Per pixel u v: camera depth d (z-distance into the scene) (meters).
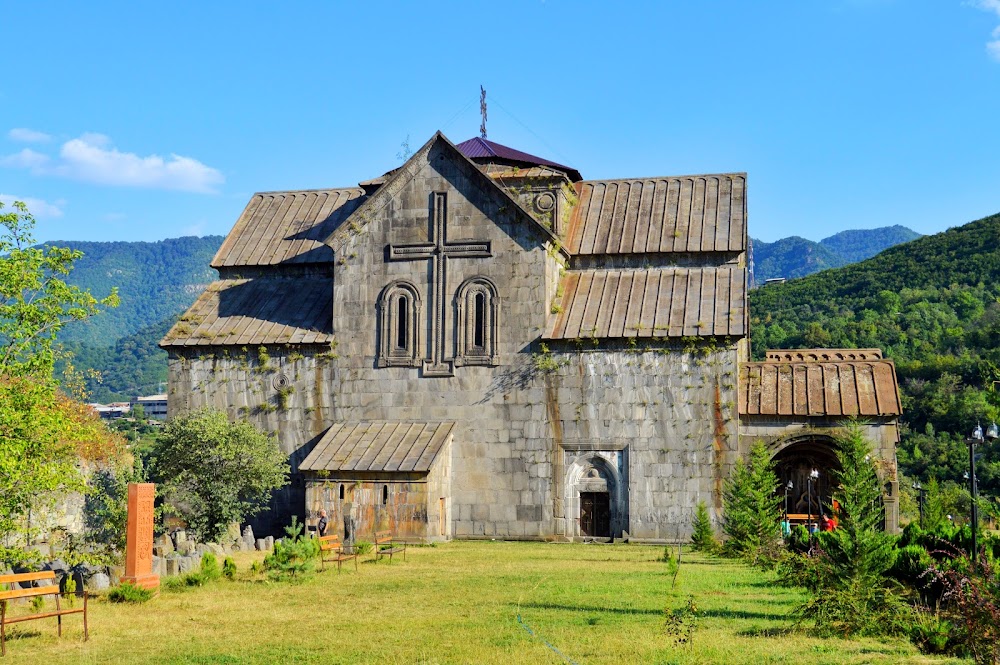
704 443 42.31
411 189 46.12
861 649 18.06
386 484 42.53
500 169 49.72
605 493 43.25
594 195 50.41
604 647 18.02
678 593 23.50
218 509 39.91
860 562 21.19
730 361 42.50
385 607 23.39
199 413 42.84
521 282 44.62
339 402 46.06
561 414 43.72
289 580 27.97
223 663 17.80
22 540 27.86
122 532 30.83
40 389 26.00
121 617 22.55
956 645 17.89
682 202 48.72
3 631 18.83
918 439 84.31
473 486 44.19
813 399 43.03
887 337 119.69
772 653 17.55
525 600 23.94
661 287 45.59
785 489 48.50
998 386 38.06
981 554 20.77
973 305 124.31
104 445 37.59
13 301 27.08
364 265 46.41
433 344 45.22
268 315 48.84
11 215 27.12
